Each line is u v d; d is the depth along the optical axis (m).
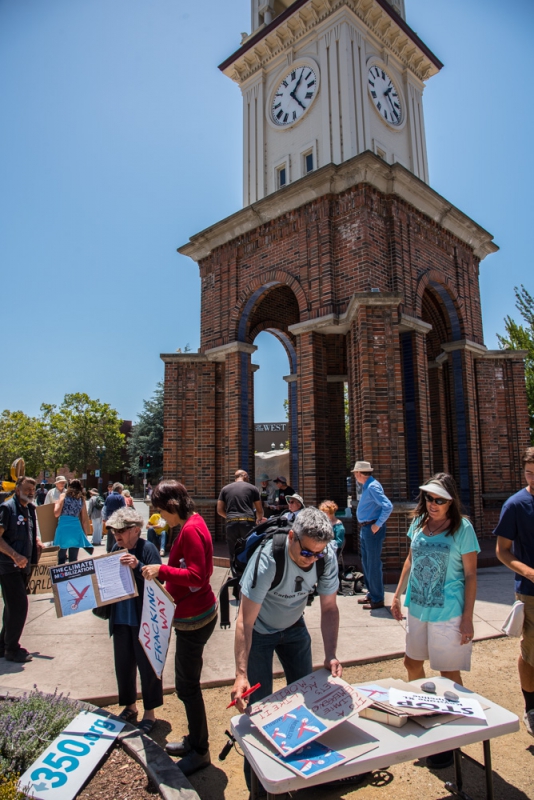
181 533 3.67
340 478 15.14
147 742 3.32
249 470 13.00
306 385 11.27
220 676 4.84
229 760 3.62
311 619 6.46
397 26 14.77
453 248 13.48
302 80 14.59
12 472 7.18
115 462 52.66
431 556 3.71
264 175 15.22
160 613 3.57
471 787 3.26
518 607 3.81
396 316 9.76
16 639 5.18
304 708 2.64
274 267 12.50
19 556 5.11
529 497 3.89
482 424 13.89
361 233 10.91
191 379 13.98
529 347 21.38
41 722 3.34
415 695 2.92
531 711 3.79
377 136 14.11
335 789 3.26
